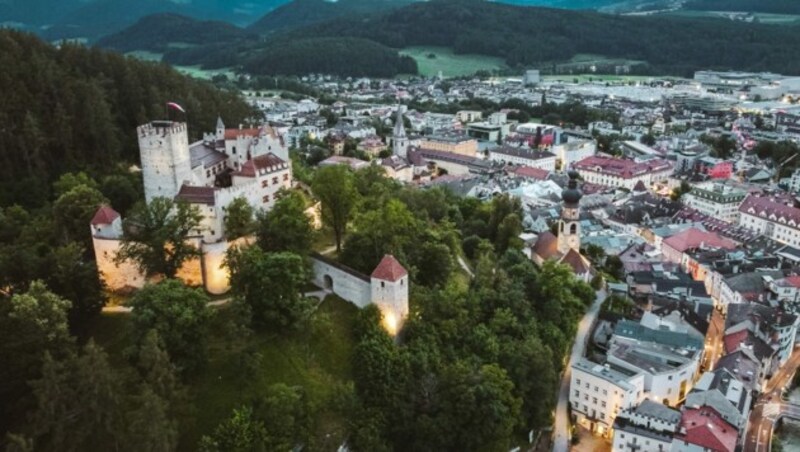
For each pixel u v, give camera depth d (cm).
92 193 17050
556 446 16375
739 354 19062
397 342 15438
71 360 11012
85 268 14200
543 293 19988
